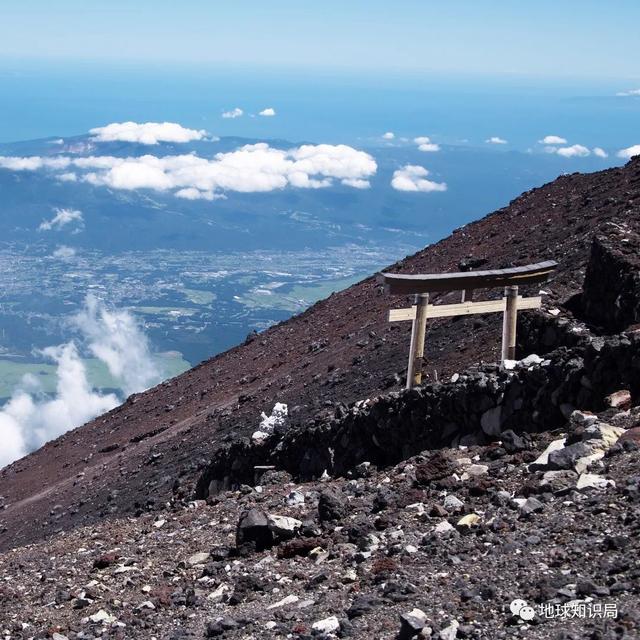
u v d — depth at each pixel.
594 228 25.78
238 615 8.46
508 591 7.24
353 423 14.06
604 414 10.69
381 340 27.25
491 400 12.25
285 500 12.59
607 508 8.30
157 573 10.98
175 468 27.17
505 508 9.20
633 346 11.09
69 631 9.42
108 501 27.73
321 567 9.23
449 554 8.38
